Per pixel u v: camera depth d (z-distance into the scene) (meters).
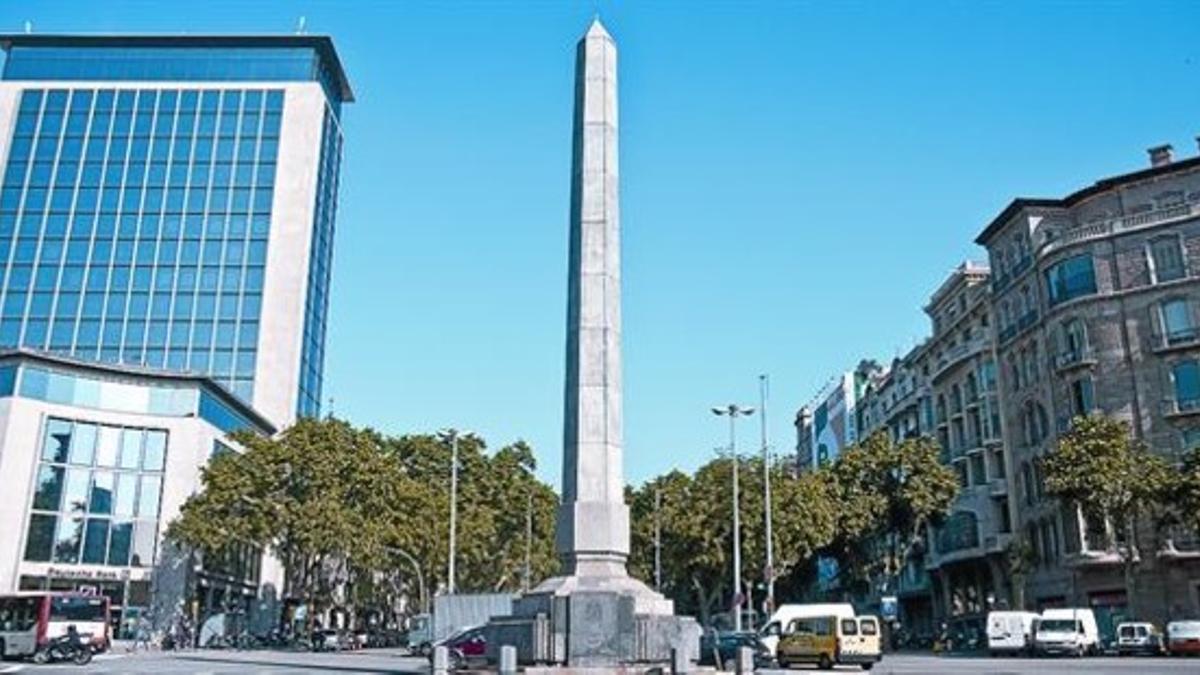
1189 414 54.34
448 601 50.94
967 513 70.31
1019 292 65.81
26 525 64.19
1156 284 56.81
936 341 79.38
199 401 72.62
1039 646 49.38
